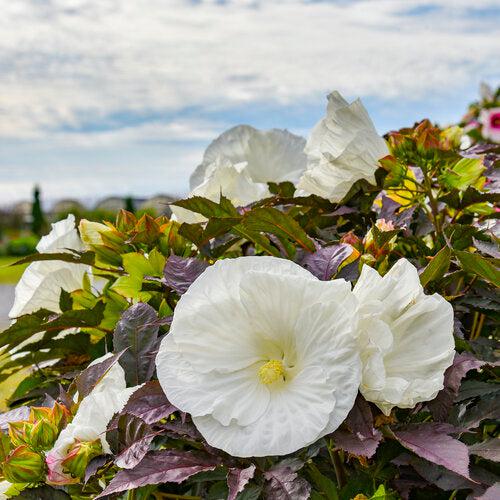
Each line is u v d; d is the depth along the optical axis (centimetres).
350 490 67
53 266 104
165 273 80
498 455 64
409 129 112
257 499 63
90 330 96
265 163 131
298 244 94
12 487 69
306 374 61
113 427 66
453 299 88
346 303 62
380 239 79
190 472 61
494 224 93
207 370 62
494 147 116
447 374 68
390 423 65
